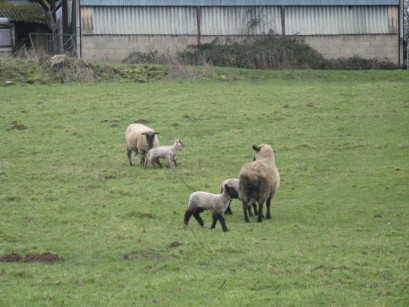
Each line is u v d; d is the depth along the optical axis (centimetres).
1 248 2556
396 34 7650
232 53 6944
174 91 5519
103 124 4647
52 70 6012
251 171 2872
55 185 3484
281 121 4672
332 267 2288
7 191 3375
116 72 6050
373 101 5084
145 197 3253
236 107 5009
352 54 7612
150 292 2089
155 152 3741
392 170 3619
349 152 3988
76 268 2328
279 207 3131
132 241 2614
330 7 7588
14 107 5050
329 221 2906
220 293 2081
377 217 2945
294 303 2005
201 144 4212
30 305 1994
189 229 2775
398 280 2175
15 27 8250
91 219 2934
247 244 2552
